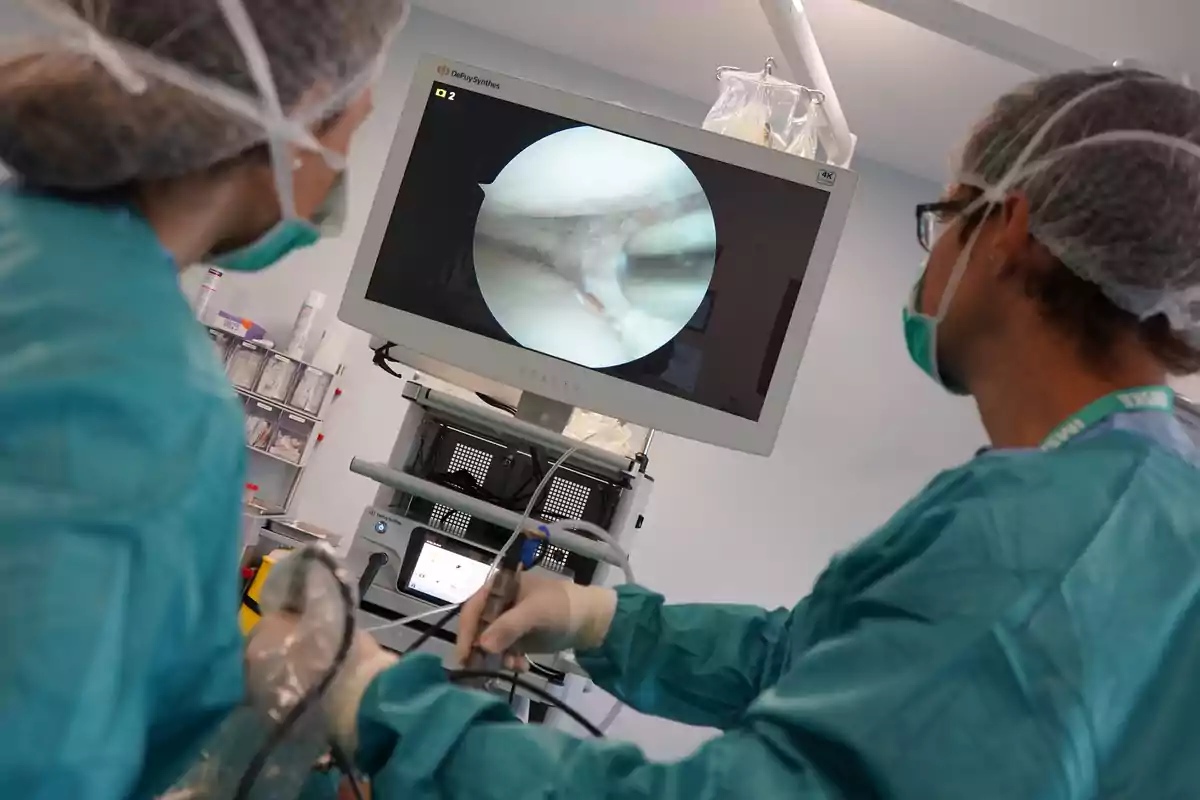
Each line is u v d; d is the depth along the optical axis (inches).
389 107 101.9
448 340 50.0
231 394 23.3
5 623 16.6
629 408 48.8
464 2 100.8
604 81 106.7
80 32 23.0
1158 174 29.0
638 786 23.1
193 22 23.2
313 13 24.8
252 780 24.8
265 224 28.2
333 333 97.3
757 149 49.4
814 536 101.2
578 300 49.8
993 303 31.7
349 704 26.4
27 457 18.7
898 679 23.0
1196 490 26.3
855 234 106.8
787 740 23.5
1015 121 32.8
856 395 104.2
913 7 51.9
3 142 22.9
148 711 19.9
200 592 21.1
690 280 49.4
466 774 23.8
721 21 89.1
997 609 23.2
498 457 55.9
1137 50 75.0
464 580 51.6
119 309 21.8
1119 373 29.5
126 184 24.8
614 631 41.9
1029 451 27.3
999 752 21.5
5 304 21.1
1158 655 23.5
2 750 16.1
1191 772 22.4
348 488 95.7
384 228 50.9
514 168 50.9
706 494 101.3
